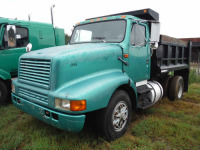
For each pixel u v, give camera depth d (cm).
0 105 502
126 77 321
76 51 273
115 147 275
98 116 280
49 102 254
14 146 281
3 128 352
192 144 294
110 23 384
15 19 581
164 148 282
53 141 284
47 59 260
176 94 549
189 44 648
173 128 343
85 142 280
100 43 360
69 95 237
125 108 322
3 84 507
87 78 277
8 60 536
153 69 469
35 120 375
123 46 343
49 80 256
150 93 439
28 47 385
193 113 446
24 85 303
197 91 708
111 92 277
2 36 521
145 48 410
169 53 514
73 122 239
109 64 316
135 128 341
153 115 427
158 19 479
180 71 675
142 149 271
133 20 371
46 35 672
